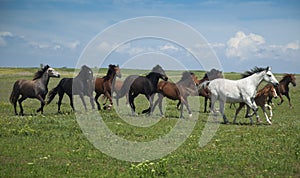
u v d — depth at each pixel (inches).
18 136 527.8
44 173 354.0
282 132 596.1
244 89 706.2
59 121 659.4
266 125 695.1
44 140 503.8
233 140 527.8
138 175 354.0
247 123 723.4
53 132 562.3
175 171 366.9
